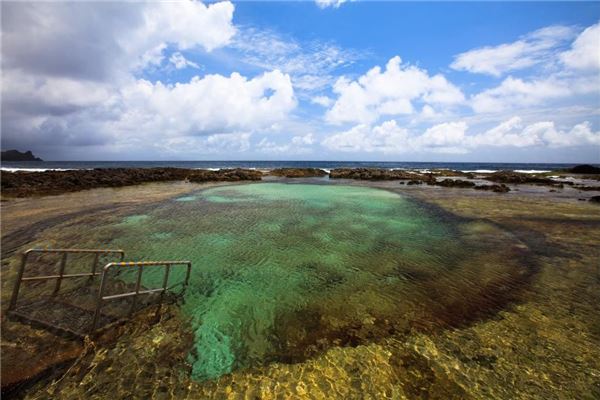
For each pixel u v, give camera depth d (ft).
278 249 41.22
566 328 22.77
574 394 16.63
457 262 36.60
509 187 111.75
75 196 80.69
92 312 23.73
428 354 20.06
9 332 20.68
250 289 29.50
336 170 173.68
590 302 26.55
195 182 129.18
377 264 36.17
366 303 26.91
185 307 25.73
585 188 102.12
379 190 101.86
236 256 38.40
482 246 42.39
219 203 74.79
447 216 61.00
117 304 25.23
